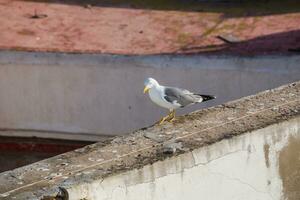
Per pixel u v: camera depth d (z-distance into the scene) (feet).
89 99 52.90
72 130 53.88
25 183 28.63
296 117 33.04
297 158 33.37
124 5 67.51
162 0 69.31
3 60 52.75
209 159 30.86
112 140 31.81
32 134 54.34
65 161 30.14
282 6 66.90
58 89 53.01
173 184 30.12
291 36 58.49
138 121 52.75
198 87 51.70
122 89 52.31
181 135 31.91
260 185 32.60
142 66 51.47
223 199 31.68
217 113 33.96
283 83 50.62
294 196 33.68
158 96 35.04
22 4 66.80
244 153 31.81
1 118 54.24
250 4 67.62
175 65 51.21
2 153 55.06
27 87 53.26
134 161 29.76
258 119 33.04
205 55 51.60
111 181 28.71
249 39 58.65
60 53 52.39
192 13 65.67
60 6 66.69
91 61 51.90
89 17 64.28
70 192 27.86
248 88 51.24
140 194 29.43
